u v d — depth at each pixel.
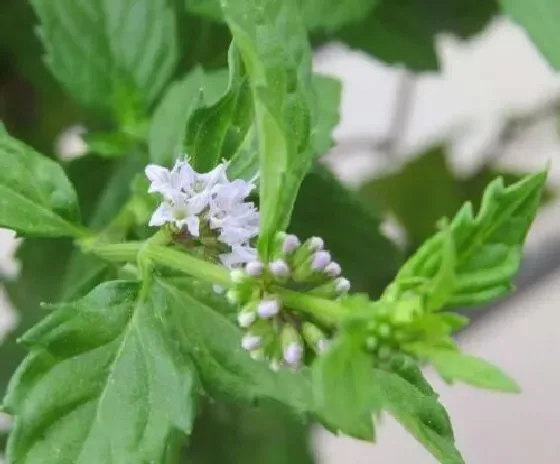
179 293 0.15
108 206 0.19
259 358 0.13
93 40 0.18
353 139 0.29
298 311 0.13
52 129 0.23
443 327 0.12
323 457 0.27
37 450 0.14
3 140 0.15
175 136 0.17
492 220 0.12
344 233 0.19
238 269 0.13
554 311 0.38
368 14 0.19
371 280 0.20
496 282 0.12
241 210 0.14
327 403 0.11
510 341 0.37
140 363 0.14
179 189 0.14
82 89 0.18
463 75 0.33
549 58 0.18
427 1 0.22
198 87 0.17
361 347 0.12
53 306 0.14
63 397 0.14
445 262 0.12
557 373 0.37
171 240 0.14
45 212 0.15
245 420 0.22
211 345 0.15
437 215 0.25
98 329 0.14
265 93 0.13
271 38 0.13
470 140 0.32
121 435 0.14
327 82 0.18
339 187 0.19
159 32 0.18
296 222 0.19
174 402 0.14
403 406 0.14
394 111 0.32
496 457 0.37
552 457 0.36
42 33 0.18
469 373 0.12
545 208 0.27
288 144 0.13
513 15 0.18
